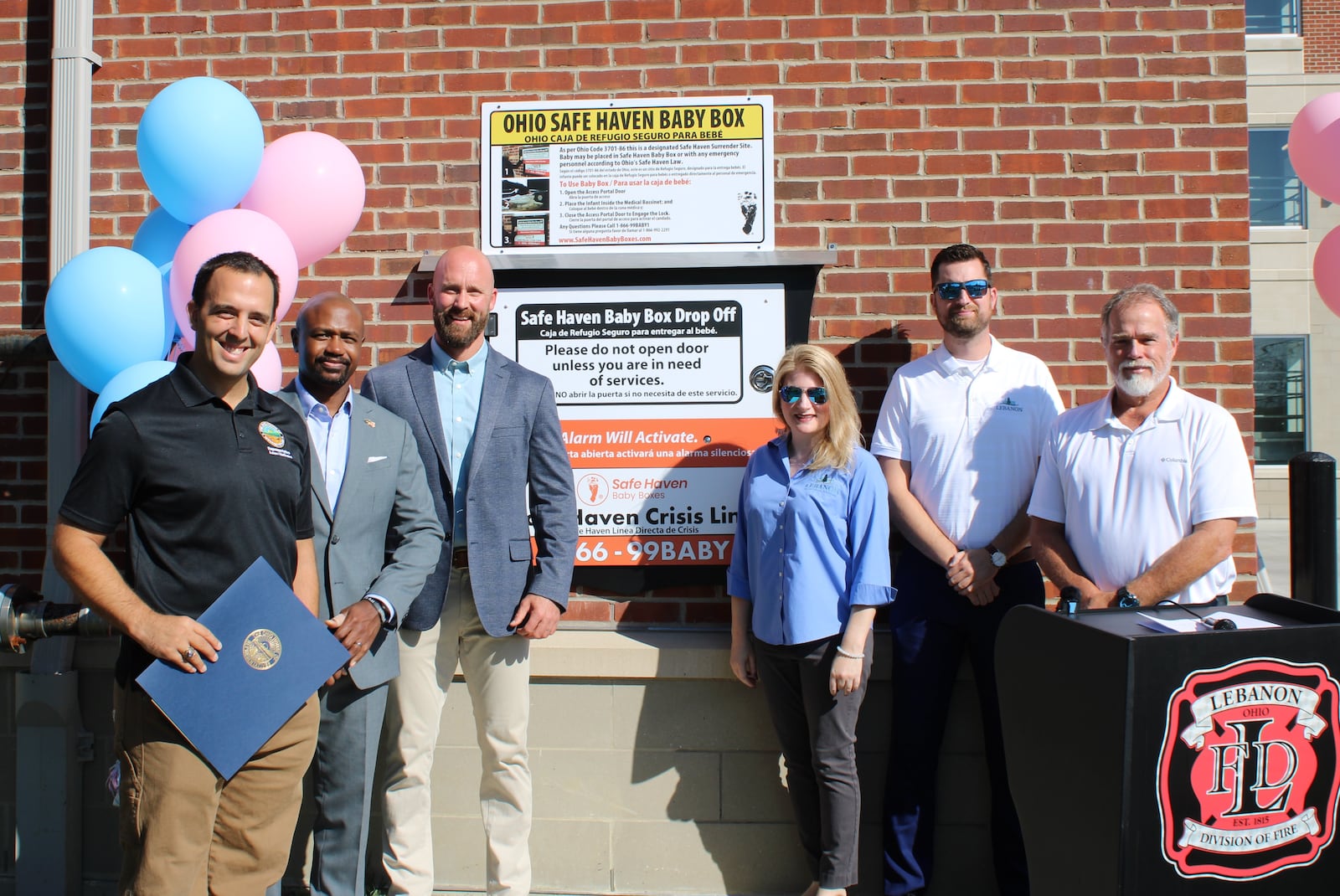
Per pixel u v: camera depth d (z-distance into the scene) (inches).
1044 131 139.3
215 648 85.7
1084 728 85.7
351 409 111.3
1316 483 110.7
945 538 123.4
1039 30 139.3
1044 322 138.6
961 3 139.9
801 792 124.8
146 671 83.2
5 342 143.4
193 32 147.2
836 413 119.3
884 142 140.3
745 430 139.9
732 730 134.9
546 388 123.3
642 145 141.3
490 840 120.4
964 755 133.4
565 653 134.6
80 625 122.0
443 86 144.4
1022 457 124.8
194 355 89.4
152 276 116.4
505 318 141.5
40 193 148.8
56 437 140.5
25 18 148.9
